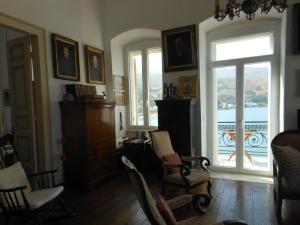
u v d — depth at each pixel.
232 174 4.29
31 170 3.60
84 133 3.59
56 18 3.79
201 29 4.20
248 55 4.22
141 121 5.27
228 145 4.47
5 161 3.11
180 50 4.22
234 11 2.25
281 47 3.86
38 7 3.47
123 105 5.25
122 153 4.67
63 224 2.65
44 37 3.57
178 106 3.94
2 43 4.46
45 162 3.56
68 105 3.67
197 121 4.21
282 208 2.88
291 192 2.54
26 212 2.35
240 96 4.27
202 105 4.29
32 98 3.54
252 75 4.19
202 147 4.27
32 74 3.54
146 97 5.13
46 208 2.96
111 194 3.47
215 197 3.23
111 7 4.82
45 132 3.56
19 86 3.67
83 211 2.95
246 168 4.29
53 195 2.56
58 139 3.78
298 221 2.58
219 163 4.58
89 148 3.64
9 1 3.06
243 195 3.29
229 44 4.36
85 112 3.57
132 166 1.65
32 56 3.52
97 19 4.75
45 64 3.58
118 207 3.04
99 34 4.80
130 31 4.68
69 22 4.04
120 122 5.13
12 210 2.35
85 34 4.41
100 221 2.70
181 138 3.95
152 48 5.04
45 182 3.09
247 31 4.15
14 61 3.70
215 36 4.41
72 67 4.04
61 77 3.80
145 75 5.12
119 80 5.14
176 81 4.34
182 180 2.97
